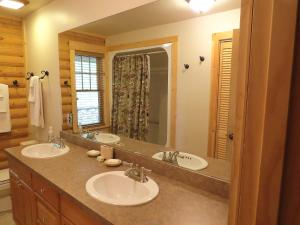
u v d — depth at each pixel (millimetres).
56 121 2684
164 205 1201
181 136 1598
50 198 1562
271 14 437
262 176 466
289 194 426
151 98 1770
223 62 1349
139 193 1430
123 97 1981
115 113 2059
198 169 1468
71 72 2404
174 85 1620
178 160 1604
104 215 1093
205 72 1441
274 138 437
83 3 2133
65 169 1681
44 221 1688
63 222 1455
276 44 421
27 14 2926
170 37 1597
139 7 1700
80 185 1407
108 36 2010
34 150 2252
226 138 1370
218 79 1383
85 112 2324
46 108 2830
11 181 2238
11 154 2047
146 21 1712
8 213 2600
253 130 493
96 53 2133
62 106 2564
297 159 411
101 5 1964
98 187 1464
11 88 3041
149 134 1797
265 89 458
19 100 3137
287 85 411
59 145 2299
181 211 1146
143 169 1573
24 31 3057
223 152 1387
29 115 3164
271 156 446
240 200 538
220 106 1382
